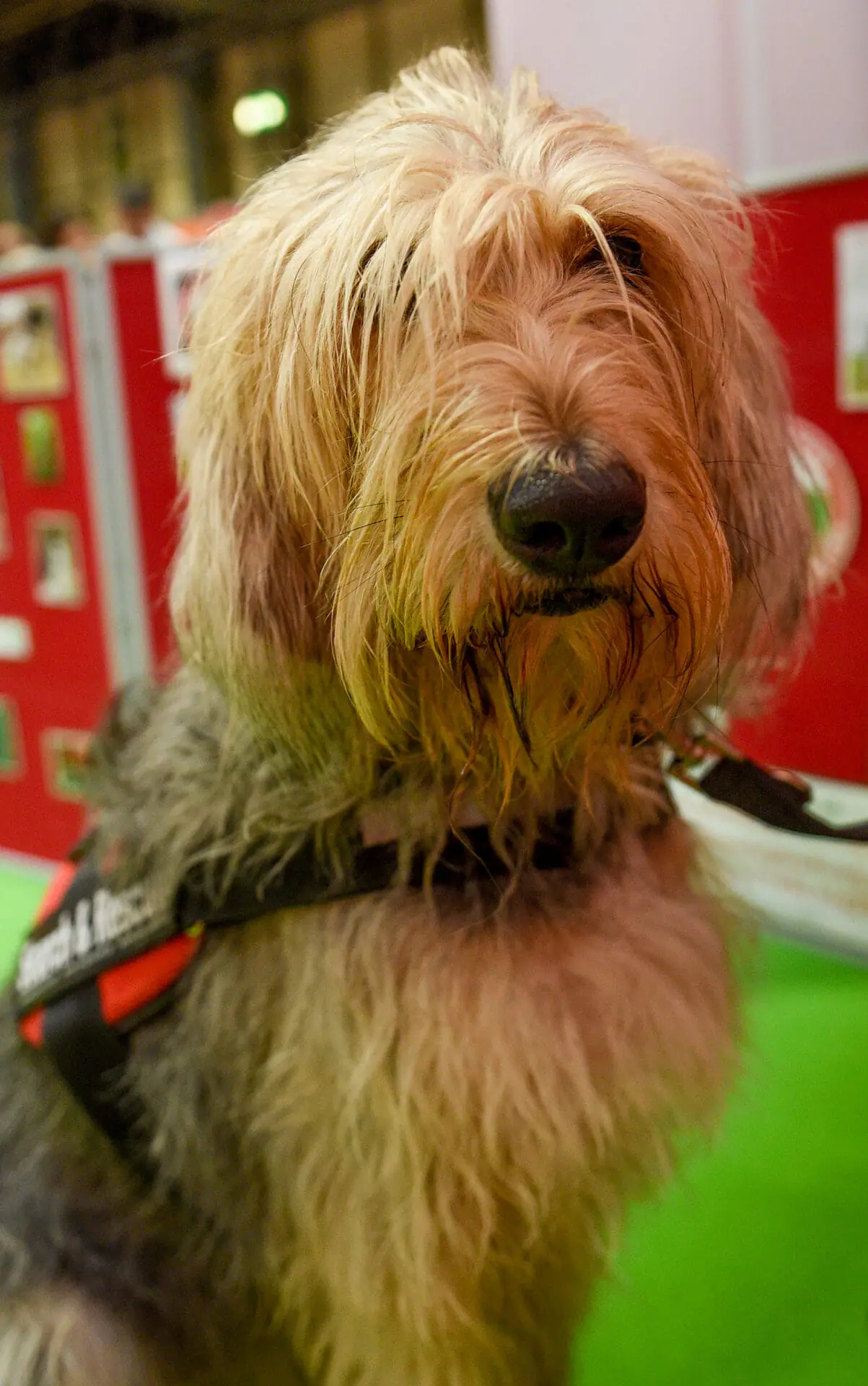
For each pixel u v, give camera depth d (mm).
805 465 1177
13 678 2818
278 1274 1127
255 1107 1075
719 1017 1149
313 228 942
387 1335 1060
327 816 1012
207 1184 1125
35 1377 1101
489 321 847
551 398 787
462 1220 1031
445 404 816
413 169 885
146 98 6637
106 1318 1144
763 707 1216
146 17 5867
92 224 6992
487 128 960
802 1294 1437
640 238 913
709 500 885
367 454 914
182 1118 1115
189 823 1101
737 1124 1700
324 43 5254
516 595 831
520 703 916
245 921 1072
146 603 2525
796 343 1816
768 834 2115
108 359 2365
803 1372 1334
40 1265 1170
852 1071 1807
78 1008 1162
